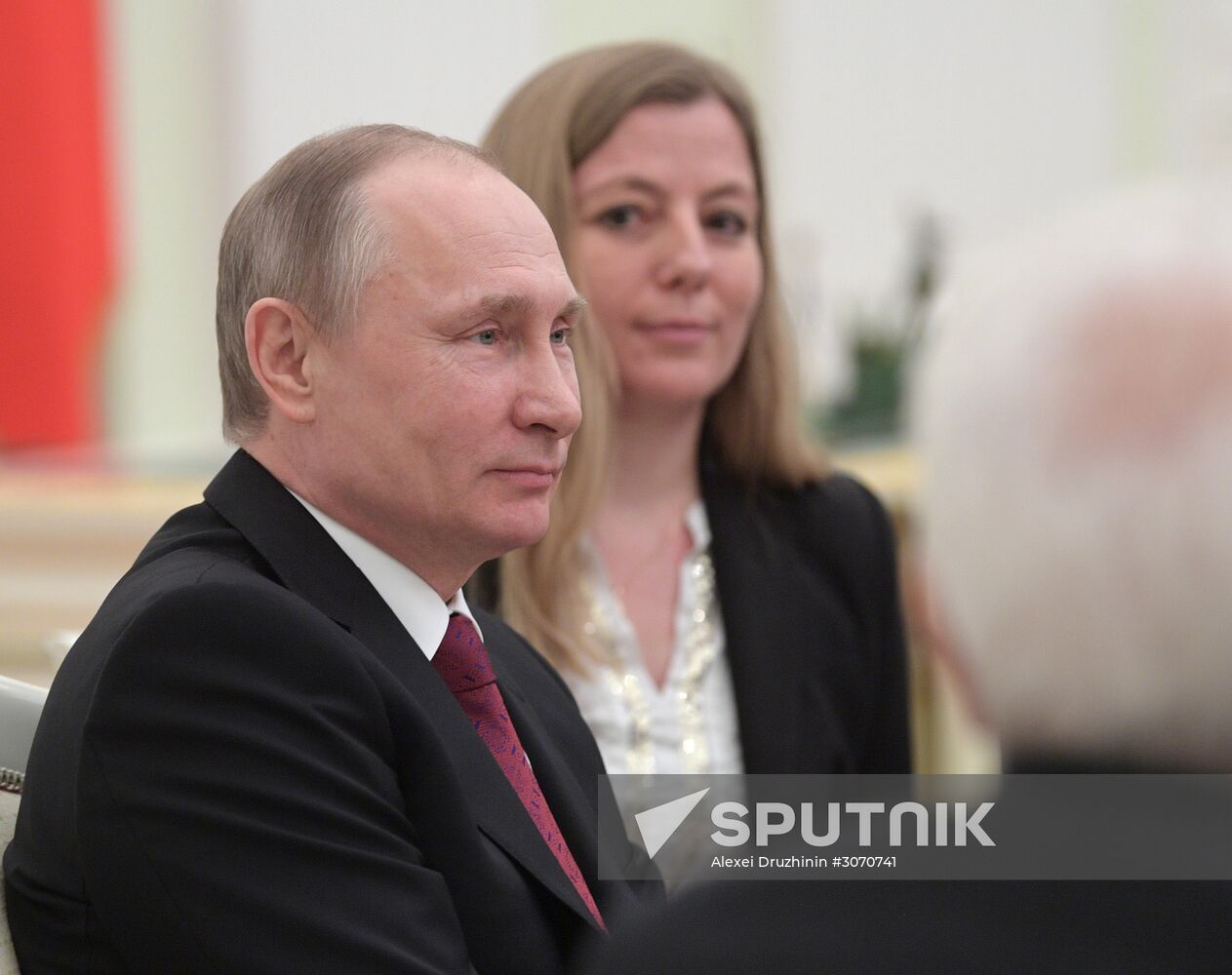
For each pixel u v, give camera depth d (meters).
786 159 29.62
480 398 5.98
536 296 6.06
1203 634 3.07
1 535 17.06
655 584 10.13
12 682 6.59
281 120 26.16
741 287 10.10
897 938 3.55
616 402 9.88
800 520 10.62
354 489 6.07
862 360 23.97
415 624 6.23
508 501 6.09
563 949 6.01
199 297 25.33
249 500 6.09
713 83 10.20
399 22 26.77
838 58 29.80
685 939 3.74
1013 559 3.17
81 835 5.22
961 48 30.31
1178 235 3.17
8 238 22.61
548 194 9.88
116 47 24.33
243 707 5.27
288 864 5.14
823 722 10.15
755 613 10.12
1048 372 3.15
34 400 22.83
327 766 5.33
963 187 30.36
